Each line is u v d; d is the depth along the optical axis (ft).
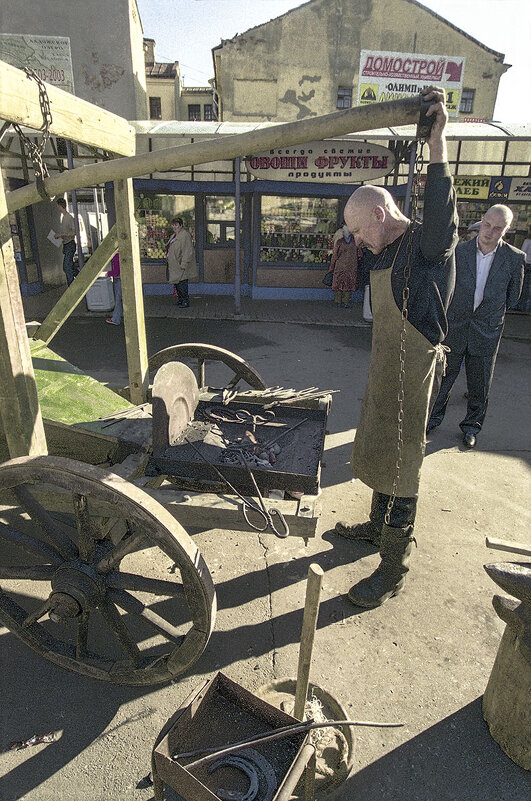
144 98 53.72
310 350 26.73
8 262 6.84
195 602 6.56
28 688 7.77
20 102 6.58
